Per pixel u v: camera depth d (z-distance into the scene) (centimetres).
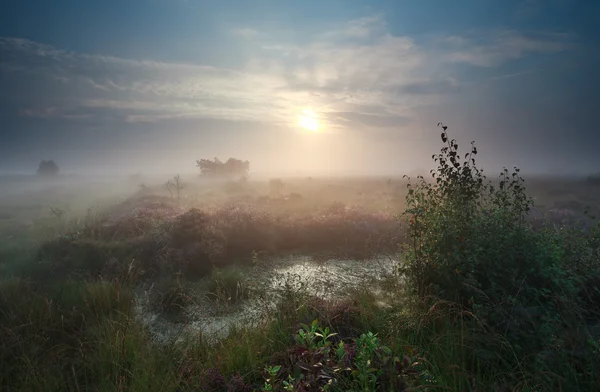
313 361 285
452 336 411
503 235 541
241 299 756
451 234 550
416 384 302
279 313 564
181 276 947
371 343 294
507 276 501
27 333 540
